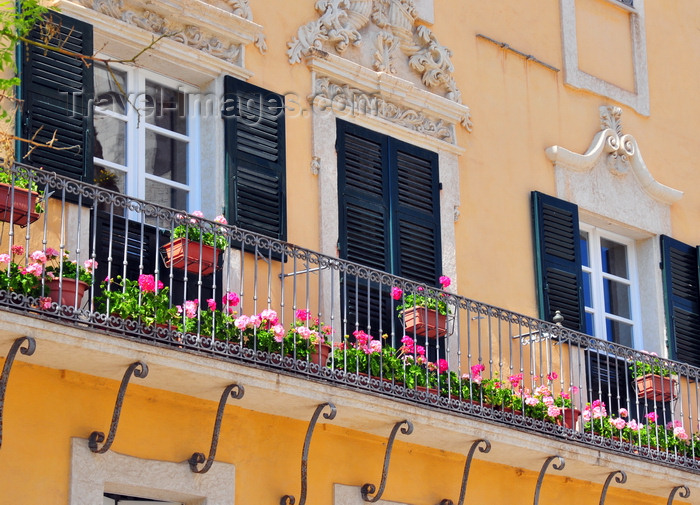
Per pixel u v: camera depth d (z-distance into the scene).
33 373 12.42
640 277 18.73
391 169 16.11
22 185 12.32
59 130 13.52
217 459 13.44
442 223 16.44
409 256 16.00
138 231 13.82
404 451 14.92
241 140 14.88
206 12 14.81
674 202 19.11
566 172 17.89
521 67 17.88
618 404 16.12
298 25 15.71
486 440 14.58
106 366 12.42
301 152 15.38
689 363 18.56
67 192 13.27
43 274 11.84
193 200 14.73
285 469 13.91
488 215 16.95
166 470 13.03
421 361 14.58
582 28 18.73
